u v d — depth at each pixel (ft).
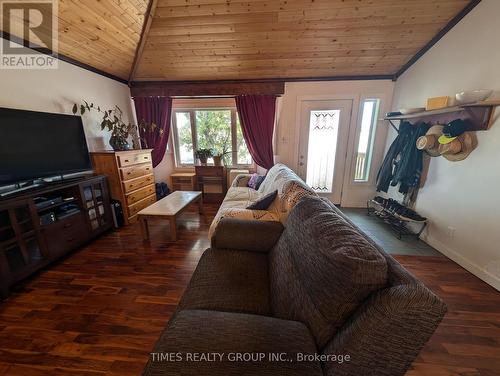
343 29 8.54
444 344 4.53
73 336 4.71
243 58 10.29
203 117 14.35
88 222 8.41
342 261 2.46
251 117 12.35
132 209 10.56
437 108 7.45
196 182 14.06
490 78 6.53
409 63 10.07
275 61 10.44
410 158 9.06
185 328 2.69
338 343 2.35
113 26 8.19
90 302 5.66
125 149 10.59
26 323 5.03
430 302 2.12
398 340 2.19
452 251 7.59
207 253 5.36
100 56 9.52
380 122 11.78
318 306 2.70
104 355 4.30
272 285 4.14
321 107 11.94
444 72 8.24
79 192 8.03
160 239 9.07
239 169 14.52
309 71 11.15
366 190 12.74
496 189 6.22
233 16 8.11
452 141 7.10
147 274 6.82
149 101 12.75
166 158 14.84
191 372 2.23
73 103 9.07
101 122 10.52
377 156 12.19
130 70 11.35
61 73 8.52
